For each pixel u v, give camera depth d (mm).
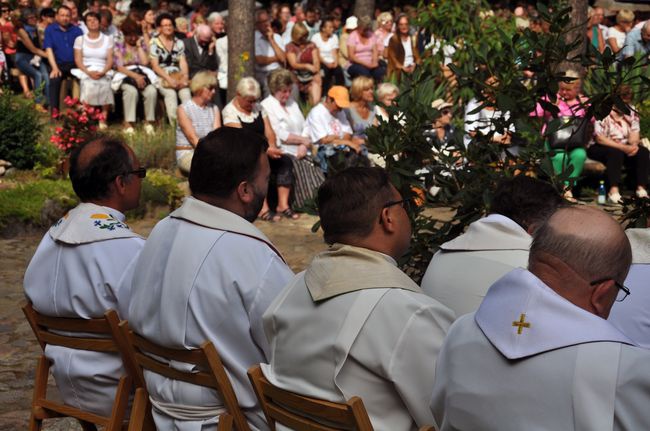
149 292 3926
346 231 3338
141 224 12047
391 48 17719
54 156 14141
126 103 16406
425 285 4191
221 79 17266
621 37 19812
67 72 16781
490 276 3930
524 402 2555
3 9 17641
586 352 2494
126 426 4363
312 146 12938
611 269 2625
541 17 5309
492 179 5320
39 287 4516
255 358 3785
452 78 14156
